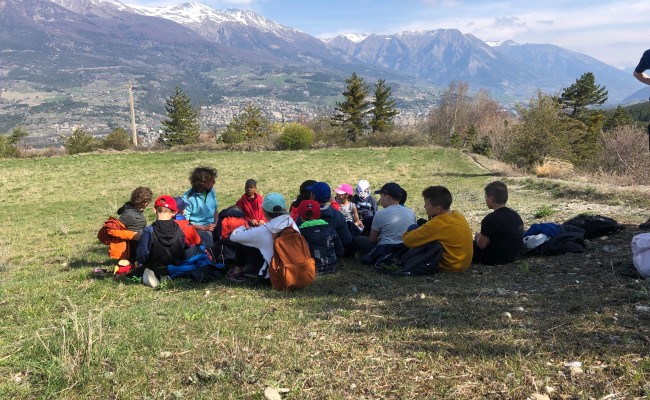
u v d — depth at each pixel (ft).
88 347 10.89
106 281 20.33
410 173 84.99
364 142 159.33
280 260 17.31
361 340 11.92
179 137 229.66
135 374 10.39
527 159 97.40
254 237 18.01
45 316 15.57
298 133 149.28
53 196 69.26
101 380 10.13
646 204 33.71
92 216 51.67
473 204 44.39
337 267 20.70
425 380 9.62
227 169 99.30
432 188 19.27
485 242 19.36
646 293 13.26
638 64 19.34
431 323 12.76
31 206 61.16
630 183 57.00
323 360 10.89
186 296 17.31
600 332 11.10
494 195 19.47
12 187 78.38
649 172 86.58
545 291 15.11
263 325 13.50
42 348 11.52
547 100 97.76
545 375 9.34
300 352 11.40
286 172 91.71
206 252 21.38
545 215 31.68
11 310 16.42
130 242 21.83
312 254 19.36
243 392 9.55
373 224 21.17
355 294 16.39
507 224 19.11
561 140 96.99
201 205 25.50
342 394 9.35
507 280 17.02
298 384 9.83
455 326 12.39
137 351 11.68
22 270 26.00
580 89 190.29
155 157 124.67
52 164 110.42
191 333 12.98
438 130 270.05
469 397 8.89
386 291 16.51
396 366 10.34
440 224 18.54
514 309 13.50
